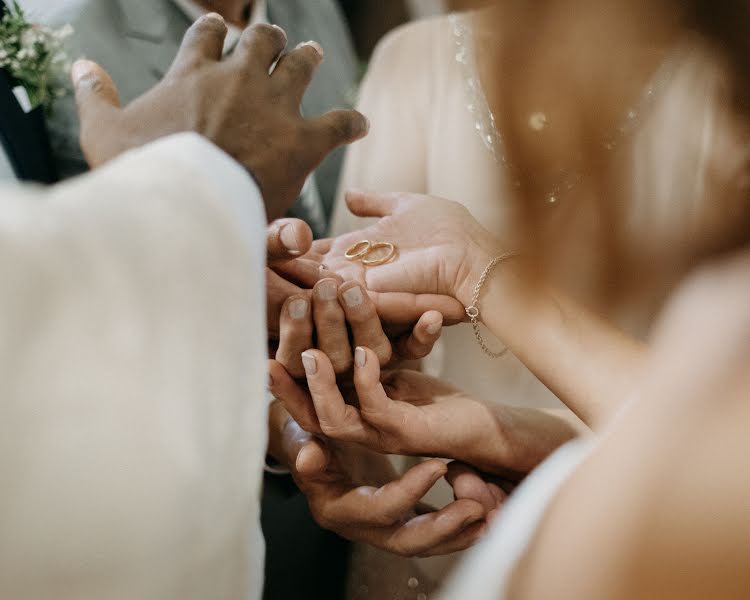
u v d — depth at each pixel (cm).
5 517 51
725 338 46
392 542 100
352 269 110
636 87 85
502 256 105
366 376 92
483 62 129
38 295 52
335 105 189
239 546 63
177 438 56
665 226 68
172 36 156
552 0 59
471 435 101
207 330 58
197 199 61
